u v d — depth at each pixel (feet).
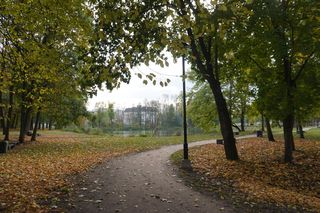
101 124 341.82
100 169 56.08
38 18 38.11
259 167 62.54
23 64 53.67
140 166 60.95
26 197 34.14
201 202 35.94
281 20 59.93
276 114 65.46
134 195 38.01
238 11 29.35
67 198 35.50
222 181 49.83
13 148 88.63
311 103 62.80
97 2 26.07
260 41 64.13
